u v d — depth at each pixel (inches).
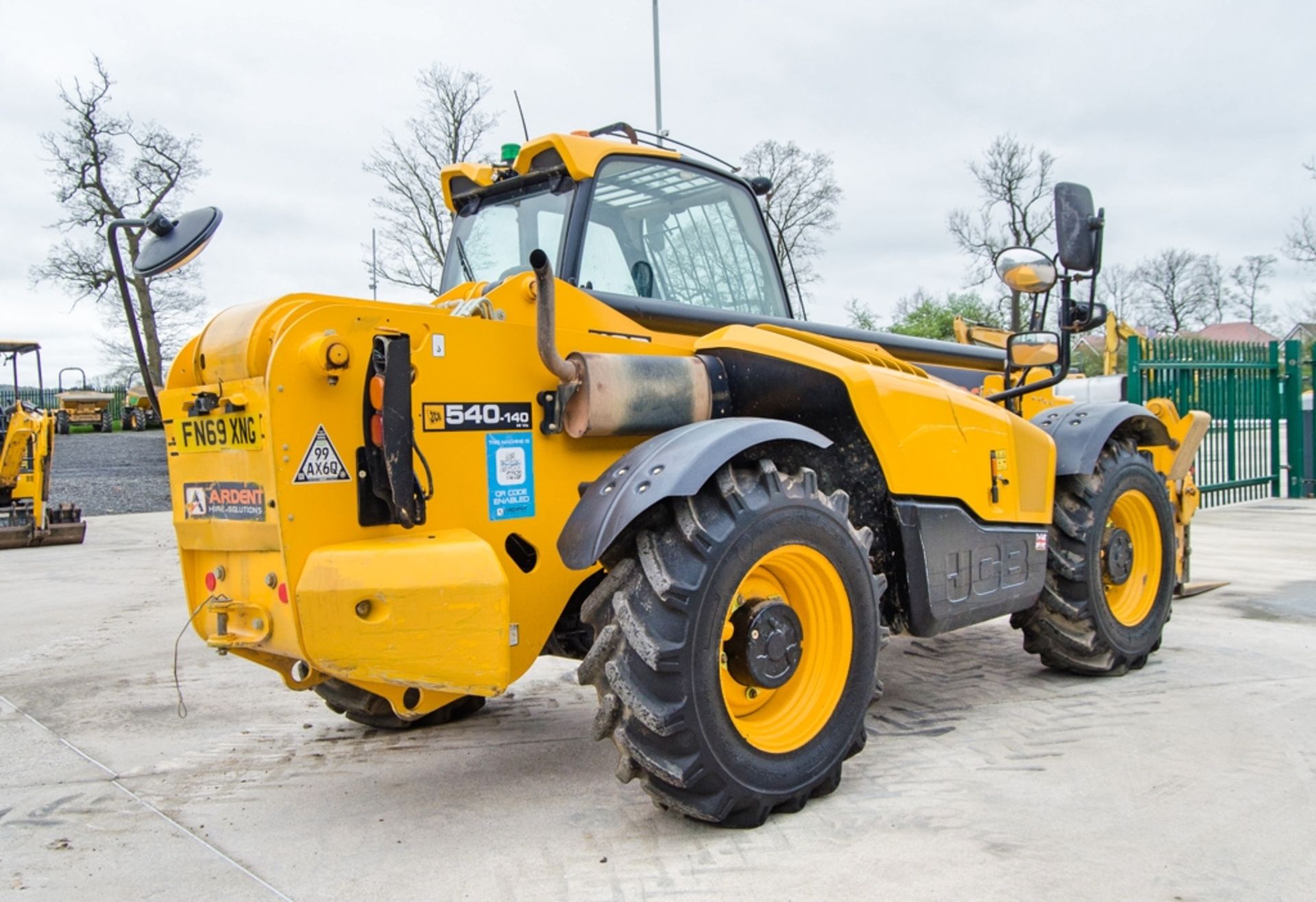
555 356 111.0
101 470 840.3
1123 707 146.6
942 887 91.9
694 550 102.5
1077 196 147.3
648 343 130.4
